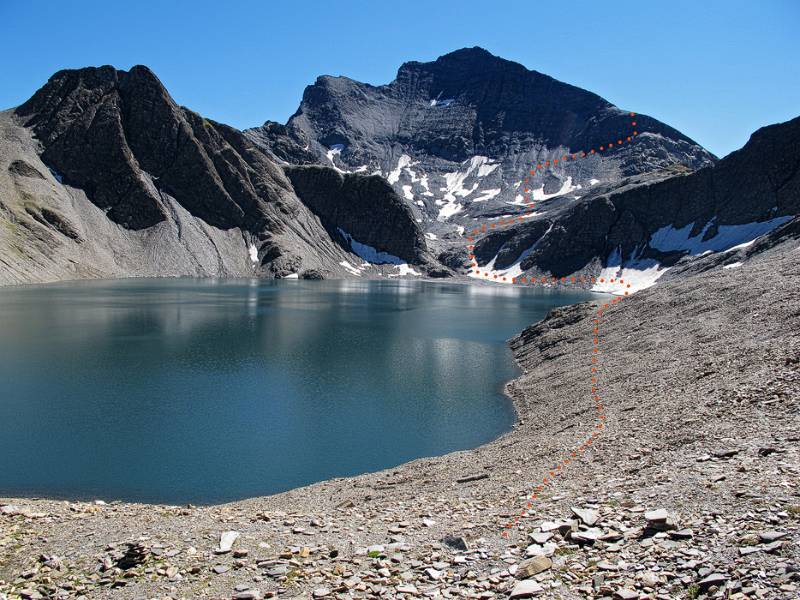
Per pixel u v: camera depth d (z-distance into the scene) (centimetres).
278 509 2420
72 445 3516
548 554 1465
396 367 5941
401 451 3506
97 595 1498
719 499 1553
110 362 5784
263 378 5322
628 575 1300
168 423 3969
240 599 1421
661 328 4784
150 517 2161
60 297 11506
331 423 4041
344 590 1427
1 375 5150
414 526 1848
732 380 2803
